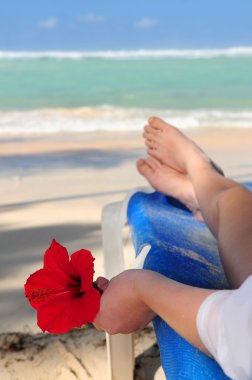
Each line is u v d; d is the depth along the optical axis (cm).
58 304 116
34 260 222
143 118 640
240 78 1209
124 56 2394
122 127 580
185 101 819
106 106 764
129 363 150
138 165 187
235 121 617
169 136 186
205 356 112
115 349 149
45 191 333
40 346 172
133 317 118
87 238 247
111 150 461
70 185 346
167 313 110
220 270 141
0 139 516
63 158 430
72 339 175
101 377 161
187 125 593
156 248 140
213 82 1121
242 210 131
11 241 243
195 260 141
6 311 187
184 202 178
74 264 118
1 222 272
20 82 1110
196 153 179
